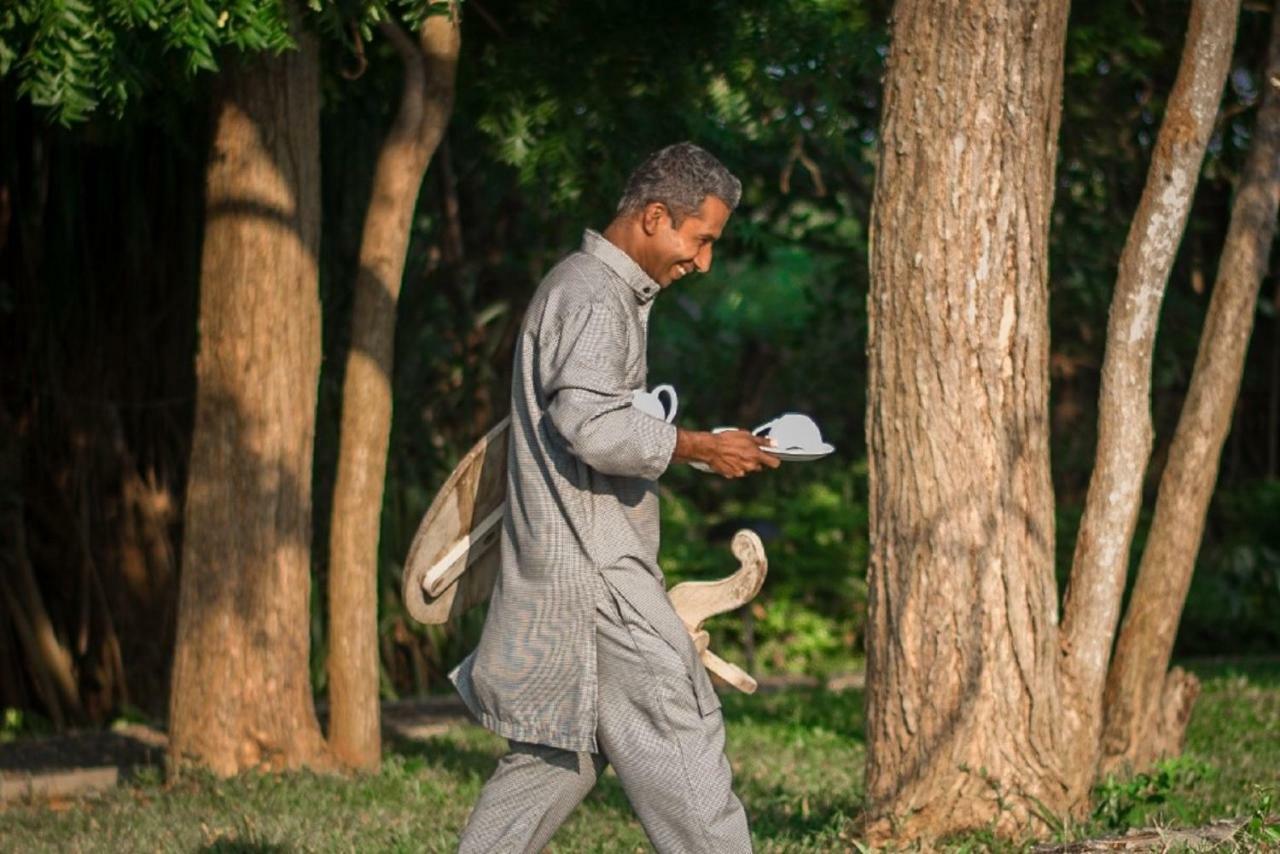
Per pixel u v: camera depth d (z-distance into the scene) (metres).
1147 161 13.80
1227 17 7.01
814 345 20.91
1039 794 6.86
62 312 13.29
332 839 7.29
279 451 9.62
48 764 10.84
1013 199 6.80
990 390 6.82
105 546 13.65
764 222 16.88
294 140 9.61
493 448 4.76
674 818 4.41
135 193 13.24
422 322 15.12
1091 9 11.56
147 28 8.62
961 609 6.83
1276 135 8.08
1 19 7.82
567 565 4.44
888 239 6.94
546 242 15.99
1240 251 8.16
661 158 4.57
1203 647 17.25
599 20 10.48
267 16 7.64
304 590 9.73
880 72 10.71
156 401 13.69
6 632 13.31
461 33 10.53
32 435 13.45
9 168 12.98
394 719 12.72
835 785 9.05
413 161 9.54
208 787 9.00
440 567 4.77
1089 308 15.98
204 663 9.54
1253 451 18.91
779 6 10.20
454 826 7.65
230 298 9.57
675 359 21.08
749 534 4.71
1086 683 7.12
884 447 6.99
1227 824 6.29
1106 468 7.19
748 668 15.99
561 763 4.55
